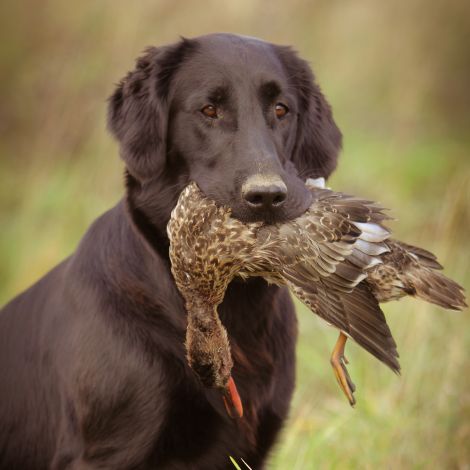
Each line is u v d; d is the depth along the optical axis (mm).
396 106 35156
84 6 31000
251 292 11758
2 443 12430
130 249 11828
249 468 11125
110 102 12383
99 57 27250
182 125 11727
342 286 9930
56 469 11625
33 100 30016
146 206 11805
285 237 10195
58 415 11750
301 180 11344
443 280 10781
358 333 9727
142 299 11562
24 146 30188
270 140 11391
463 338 16641
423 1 39531
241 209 10695
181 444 11352
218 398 11398
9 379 12406
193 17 28078
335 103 34812
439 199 25547
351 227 10148
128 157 11805
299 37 31469
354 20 37000
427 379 16109
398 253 10688
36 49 32750
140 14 27578
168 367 11352
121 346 11320
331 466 13773
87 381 11320
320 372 17625
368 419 15242
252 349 11859
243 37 12227
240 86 11562
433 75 38312
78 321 11648
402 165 29672
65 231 23953
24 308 12609
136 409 11211
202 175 11477
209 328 11016
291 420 15938
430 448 14516
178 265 10914
